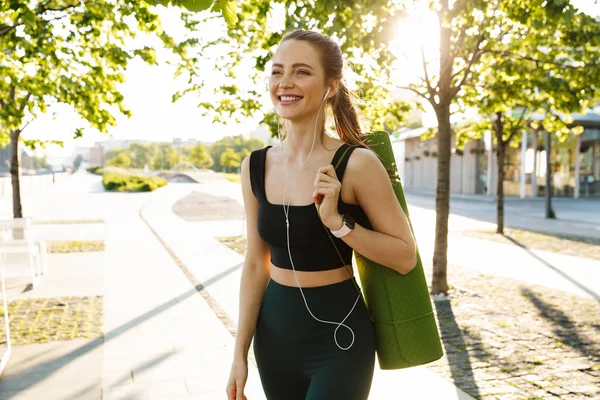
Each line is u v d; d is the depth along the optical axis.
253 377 4.37
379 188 1.72
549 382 4.24
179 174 60.69
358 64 6.72
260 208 1.87
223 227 15.72
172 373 4.41
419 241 13.29
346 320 1.79
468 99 8.74
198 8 2.29
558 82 7.28
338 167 1.73
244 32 7.20
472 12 6.41
